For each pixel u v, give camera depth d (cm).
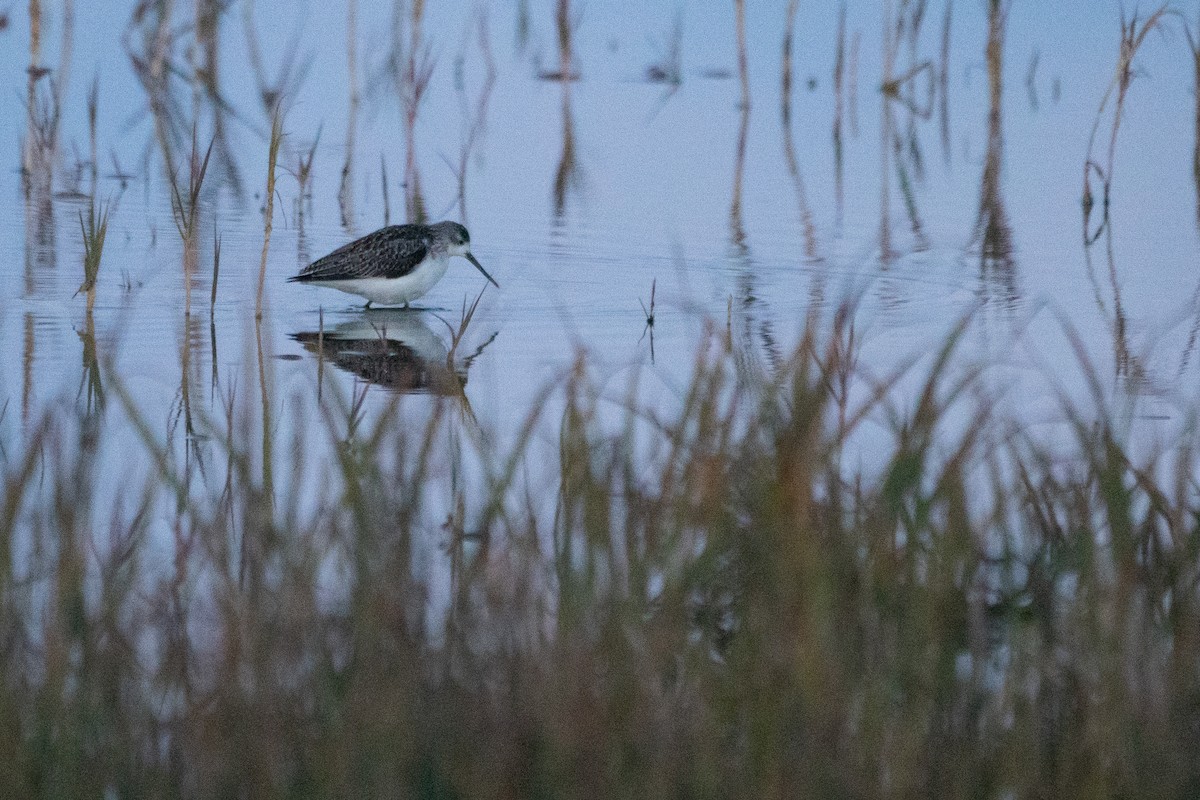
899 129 2914
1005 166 2655
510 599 966
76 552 970
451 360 1617
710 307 1894
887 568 987
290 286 1994
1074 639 952
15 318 1770
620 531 1045
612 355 1691
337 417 1416
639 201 2439
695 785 799
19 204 2300
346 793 791
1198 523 1031
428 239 1920
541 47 3350
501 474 1223
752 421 1116
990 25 2786
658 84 3195
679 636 948
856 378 1539
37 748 825
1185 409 1466
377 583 953
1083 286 1984
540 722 822
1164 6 2400
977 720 897
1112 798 840
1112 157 2511
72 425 1384
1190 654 917
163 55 2878
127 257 2062
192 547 1080
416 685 865
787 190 2516
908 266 2091
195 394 1517
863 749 832
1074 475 1152
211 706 864
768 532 976
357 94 2884
